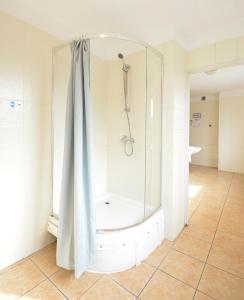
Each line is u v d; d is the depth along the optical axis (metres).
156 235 1.86
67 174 1.48
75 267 1.38
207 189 3.68
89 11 1.71
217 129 5.55
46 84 1.80
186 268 1.59
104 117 2.52
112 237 1.54
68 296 1.33
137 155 2.29
